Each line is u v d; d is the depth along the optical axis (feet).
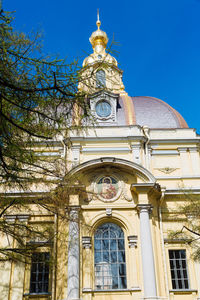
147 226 63.31
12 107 27.37
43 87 25.57
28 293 61.11
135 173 67.05
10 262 63.10
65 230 63.16
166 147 75.20
